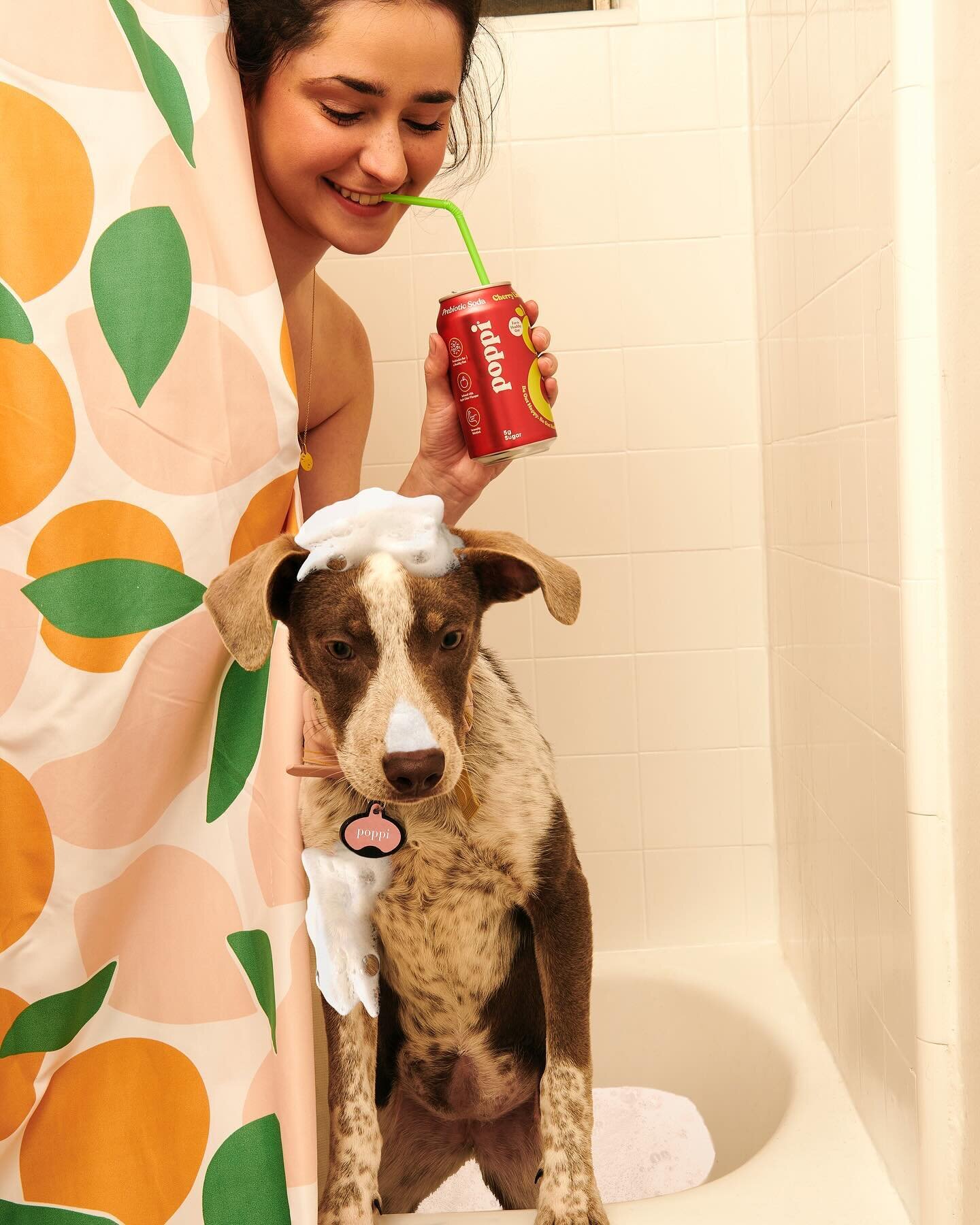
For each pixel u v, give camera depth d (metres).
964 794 1.49
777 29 2.22
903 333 1.51
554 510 2.61
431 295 2.56
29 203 1.30
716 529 2.62
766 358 2.49
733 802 2.68
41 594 1.30
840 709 2.00
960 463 1.45
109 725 1.32
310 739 1.46
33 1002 1.34
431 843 1.49
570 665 2.65
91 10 1.32
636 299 2.55
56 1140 1.37
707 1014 2.48
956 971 1.55
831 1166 1.84
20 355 1.30
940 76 1.45
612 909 2.71
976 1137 1.50
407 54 1.44
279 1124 1.39
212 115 1.36
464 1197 2.27
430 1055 1.70
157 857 1.39
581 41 2.48
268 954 1.40
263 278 1.36
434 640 1.35
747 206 2.53
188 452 1.34
